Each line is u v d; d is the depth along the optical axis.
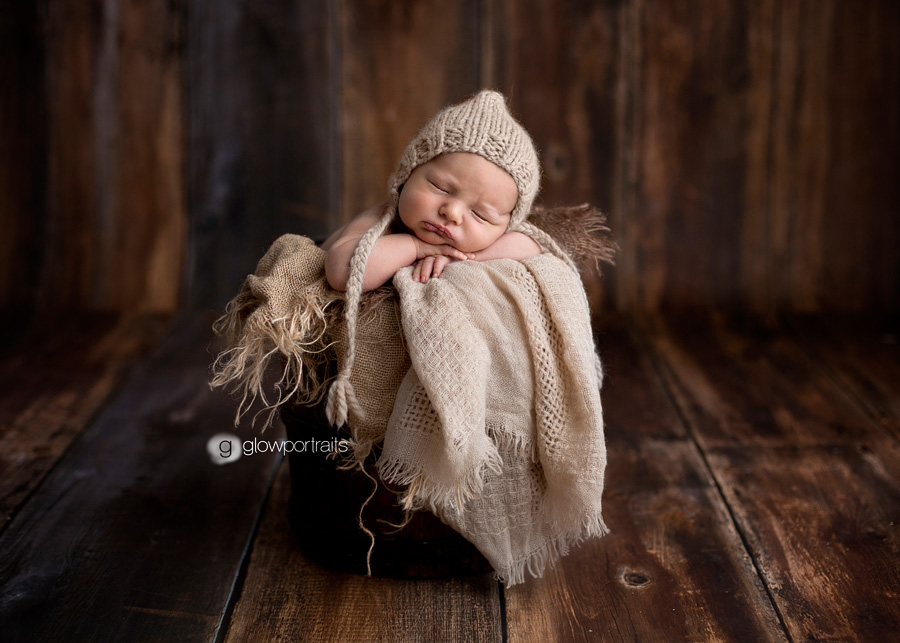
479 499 1.47
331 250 1.49
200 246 3.37
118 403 2.48
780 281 3.44
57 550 1.67
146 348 3.00
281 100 3.26
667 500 1.91
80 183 3.32
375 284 1.47
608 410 2.46
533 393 1.45
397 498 1.52
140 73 3.24
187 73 3.25
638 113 3.31
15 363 2.81
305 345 1.50
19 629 1.41
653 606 1.51
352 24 3.22
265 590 1.55
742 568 1.62
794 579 1.59
